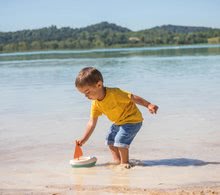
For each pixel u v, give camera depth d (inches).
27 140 255.0
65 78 653.9
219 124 276.1
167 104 358.6
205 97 387.9
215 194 155.4
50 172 193.9
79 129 279.3
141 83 529.3
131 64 948.0
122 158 203.8
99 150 230.8
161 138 248.5
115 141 204.7
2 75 764.0
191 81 530.9
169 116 308.3
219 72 645.3
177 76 607.8
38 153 227.0
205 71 674.2
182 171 188.9
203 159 206.4
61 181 179.9
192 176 180.9
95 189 166.1
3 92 500.7
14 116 334.3
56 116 325.7
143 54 1568.7
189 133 256.7
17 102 410.0
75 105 374.0
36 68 933.2
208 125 274.8
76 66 949.2
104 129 275.6
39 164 207.3
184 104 355.3
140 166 199.3
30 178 185.3
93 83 205.0
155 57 1261.1
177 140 242.7
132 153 220.8
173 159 208.2
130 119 208.1
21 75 749.9
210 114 308.7
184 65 842.2
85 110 346.6
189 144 233.6
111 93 207.3
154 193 158.2
